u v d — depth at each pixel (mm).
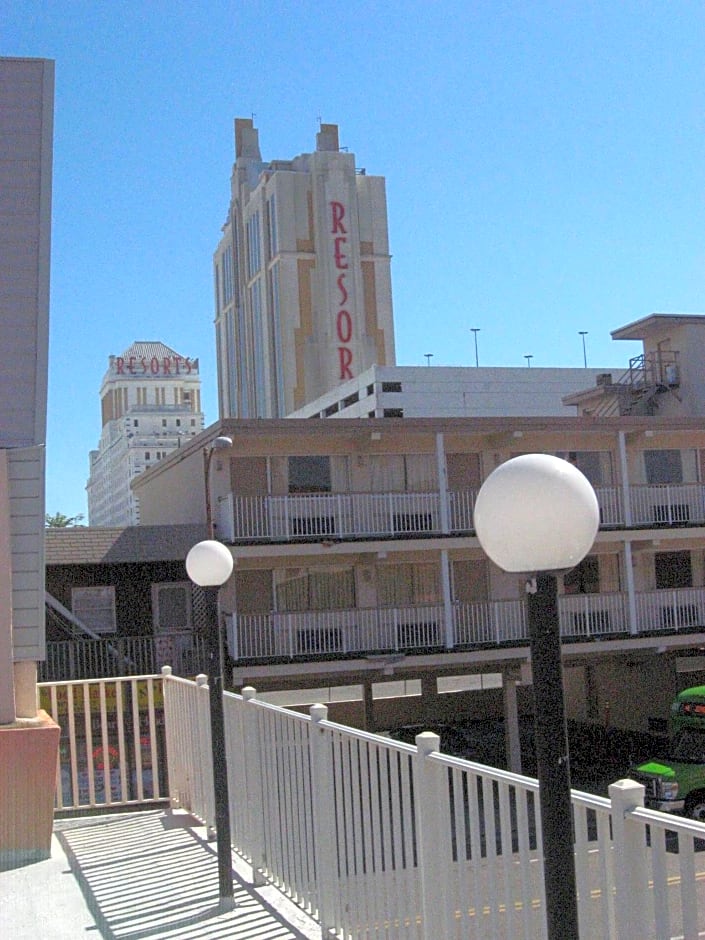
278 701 45375
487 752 32906
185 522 33938
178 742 9516
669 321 39812
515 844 13023
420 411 67125
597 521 2984
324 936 5750
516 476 2939
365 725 32844
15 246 8742
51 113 8914
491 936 4117
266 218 153750
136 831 8680
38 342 8680
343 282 148000
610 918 3477
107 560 29656
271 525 29469
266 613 29766
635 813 3301
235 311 166750
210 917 6312
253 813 7141
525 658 29953
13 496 8398
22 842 7844
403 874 4812
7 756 7824
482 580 32000
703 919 8023
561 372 70250
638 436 33281
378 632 29375
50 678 26484
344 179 149750
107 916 6453
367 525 30250
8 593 8172
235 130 173000
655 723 34062
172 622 30609
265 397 152500
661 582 33875
